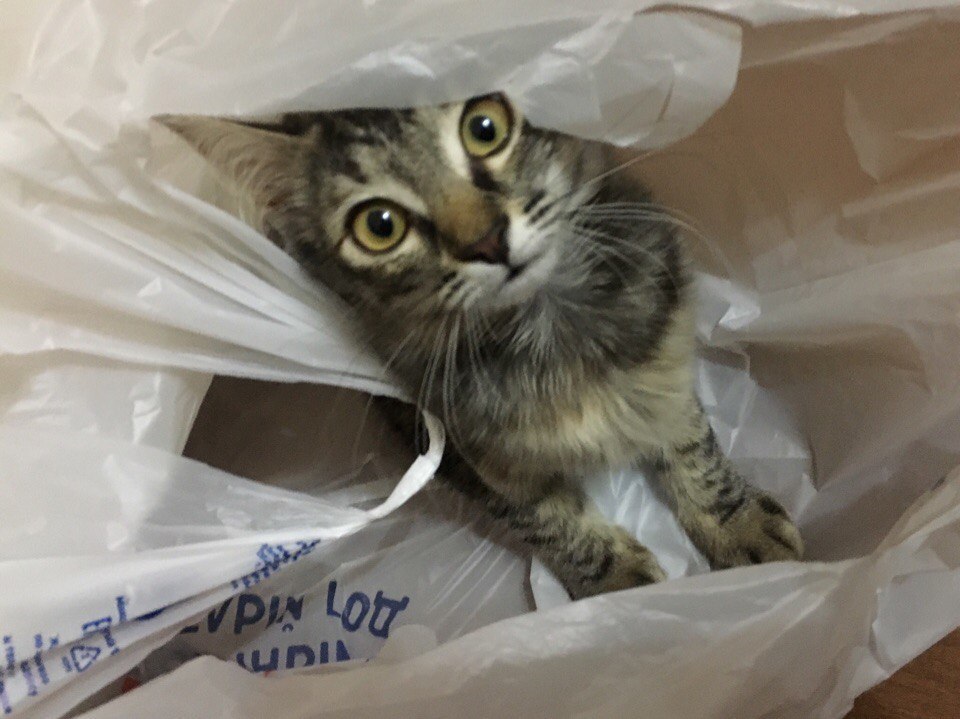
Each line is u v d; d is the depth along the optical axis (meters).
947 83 0.62
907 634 0.57
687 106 0.58
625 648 0.57
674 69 0.56
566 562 0.86
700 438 0.86
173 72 0.50
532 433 0.77
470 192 0.61
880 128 0.69
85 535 0.57
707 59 0.56
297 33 0.49
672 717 0.56
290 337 0.66
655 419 0.82
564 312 0.73
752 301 0.93
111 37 0.49
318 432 0.97
